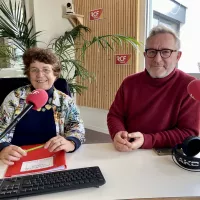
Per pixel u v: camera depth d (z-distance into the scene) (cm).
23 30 257
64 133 129
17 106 125
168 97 127
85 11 336
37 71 126
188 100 122
